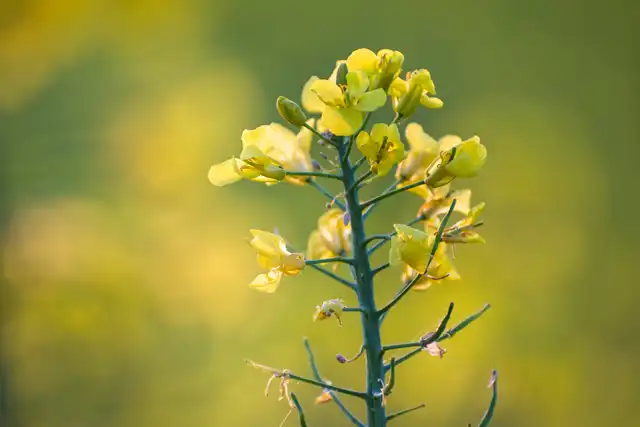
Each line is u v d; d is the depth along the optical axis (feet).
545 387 32.73
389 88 8.67
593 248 36.32
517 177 37.45
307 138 9.47
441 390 31.45
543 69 41.65
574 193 37.45
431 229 9.14
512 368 32.60
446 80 42.14
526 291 34.65
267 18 43.29
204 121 37.70
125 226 33.50
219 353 32.53
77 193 33.99
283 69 43.06
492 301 33.50
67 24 27.14
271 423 30.76
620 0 41.65
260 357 32.53
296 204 36.55
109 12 29.32
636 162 39.32
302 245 35.73
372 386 8.57
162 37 38.86
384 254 34.12
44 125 34.68
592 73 41.39
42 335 29.01
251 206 36.11
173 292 32.94
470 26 42.75
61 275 30.12
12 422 24.40
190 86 38.96
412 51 43.01
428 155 8.99
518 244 35.96
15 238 28.89
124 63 37.45
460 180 37.24
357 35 43.52
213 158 37.37
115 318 31.04
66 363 29.63
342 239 9.51
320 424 30.37
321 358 32.32
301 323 33.12
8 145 31.94
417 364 31.58
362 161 8.77
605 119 40.37
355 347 32.60
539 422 32.19
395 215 35.94
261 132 8.75
